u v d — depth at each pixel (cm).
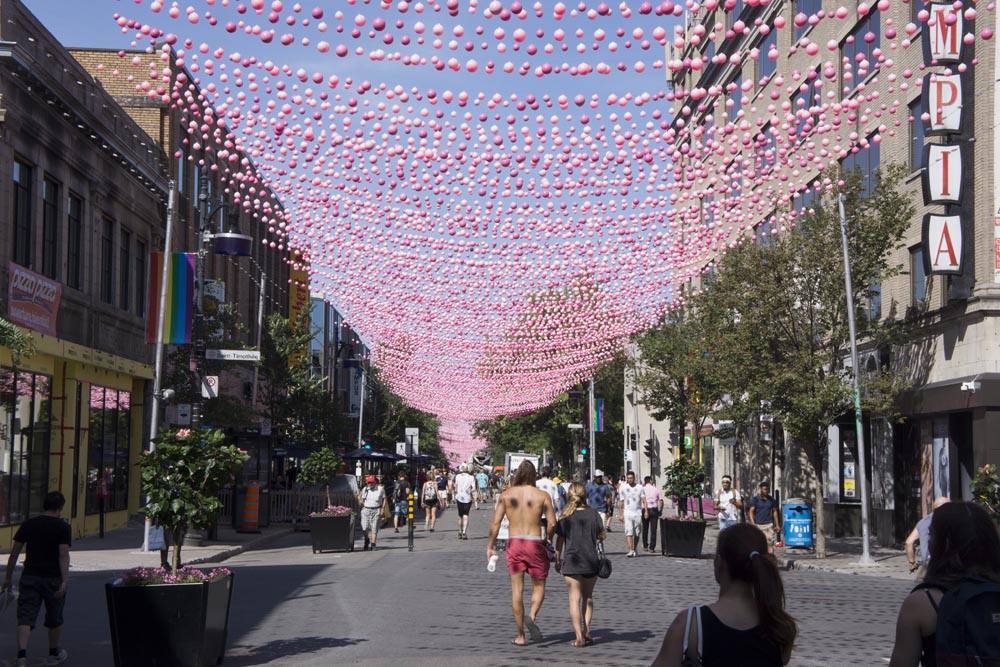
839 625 1428
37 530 1096
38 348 2589
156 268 2781
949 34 2544
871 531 3309
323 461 3984
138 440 3597
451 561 2478
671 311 4166
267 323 4691
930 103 2552
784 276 2820
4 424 2453
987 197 2519
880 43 3047
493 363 4494
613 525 4488
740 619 407
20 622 1074
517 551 1216
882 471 3212
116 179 3266
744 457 4684
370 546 3022
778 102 3825
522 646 1195
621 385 7325
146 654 999
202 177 3212
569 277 2509
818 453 2823
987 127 2516
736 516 2717
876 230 2756
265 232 5578
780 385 2744
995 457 2439
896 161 2959
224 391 4038
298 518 3959
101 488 2964
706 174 1855
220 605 1061
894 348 3064
